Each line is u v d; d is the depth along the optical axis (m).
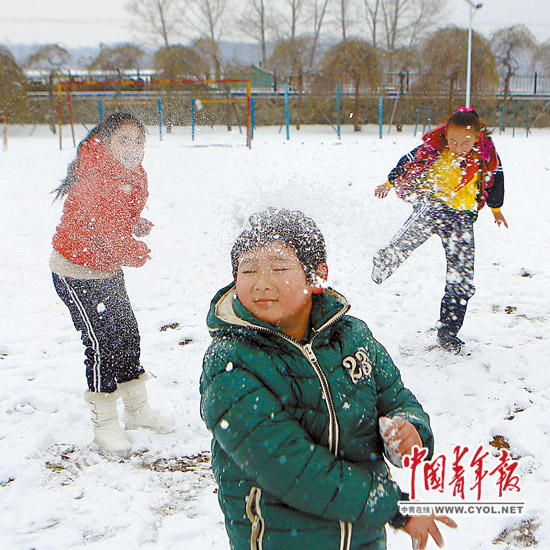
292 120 34.16
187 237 6.48
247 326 1.37
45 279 5.42
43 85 32.00
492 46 34.81
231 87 35.56
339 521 1.32
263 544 1.34
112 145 2.58
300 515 1.33
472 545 2.09
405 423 1.35
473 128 3.27
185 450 2.76
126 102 26.86
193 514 2.31
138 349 2.86
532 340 3.75
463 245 3.46
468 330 3.93
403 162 3.51
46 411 3.12
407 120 33.50
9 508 2.34
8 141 24.53
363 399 1.42
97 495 2.43
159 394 3.22
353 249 5.30
